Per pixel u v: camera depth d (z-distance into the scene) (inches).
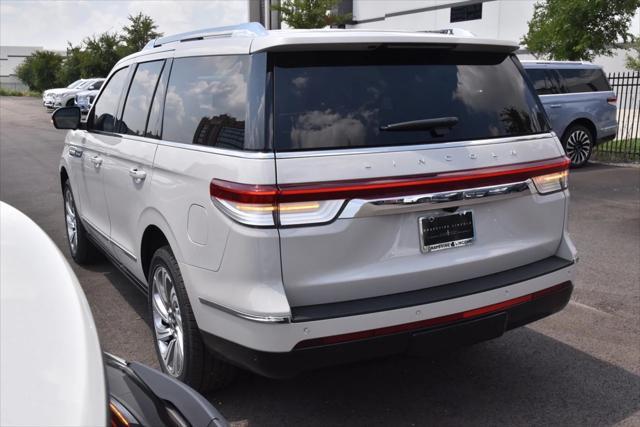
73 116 200.2
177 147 128.4
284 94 109.2
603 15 519.8
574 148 460.4
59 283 61.8
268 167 103.6
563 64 452.1
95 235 193.2
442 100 120.3
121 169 156.6
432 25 1040.8
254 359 107.3
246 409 130.7
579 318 179.8
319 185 104.3
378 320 107.3
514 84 132.0
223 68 121.6
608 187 384.5
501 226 123.6
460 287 116.7
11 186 411.8
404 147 112.3
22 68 2421.3
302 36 110.4
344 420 126.6
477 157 117.9
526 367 149.2
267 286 104.1
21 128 877.2
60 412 46.0
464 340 116.9
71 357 51.7
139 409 72.6
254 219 103.0
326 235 105.2
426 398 135.0
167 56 147.6
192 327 124.5
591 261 234.1
